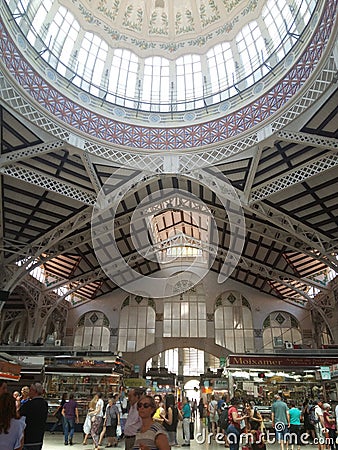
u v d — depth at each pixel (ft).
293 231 63.46
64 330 106.22
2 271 69.00
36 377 51.70
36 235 69.92
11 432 12.17
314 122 46.03
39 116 47.93
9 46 44.60
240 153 52.95
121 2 64.59
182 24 67.62
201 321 105.19
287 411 34.24
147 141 57.88
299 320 102.73
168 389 67.21
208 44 64.80
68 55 57.72
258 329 102.68
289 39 50.98
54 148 50.55
